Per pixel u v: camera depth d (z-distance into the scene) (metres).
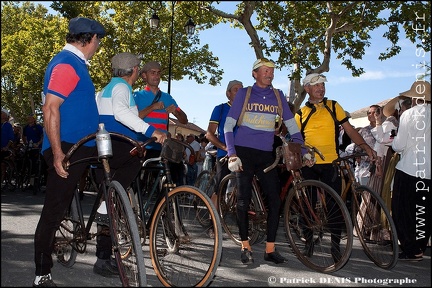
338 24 17.84
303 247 4.96
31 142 11.52
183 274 4.16
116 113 4.10
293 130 4.98
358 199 5.02
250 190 4.89
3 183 11.52
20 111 52.50
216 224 3.74
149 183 4.86
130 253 3.57
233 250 5.51
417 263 5.10
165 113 6.07
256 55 16.89
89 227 3.94
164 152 4.05
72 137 3.72
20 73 38.94
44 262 3.71
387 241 4.74
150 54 25.33
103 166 3.74
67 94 3.62
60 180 3.69
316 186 4.69
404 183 5.19
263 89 4.96
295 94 18.91
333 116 5.22
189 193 3.97
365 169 7.14
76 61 3.73
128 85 4.36
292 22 17.38
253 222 5.47
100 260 4.20
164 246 4.16
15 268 4.29
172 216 4.05
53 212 3.70
